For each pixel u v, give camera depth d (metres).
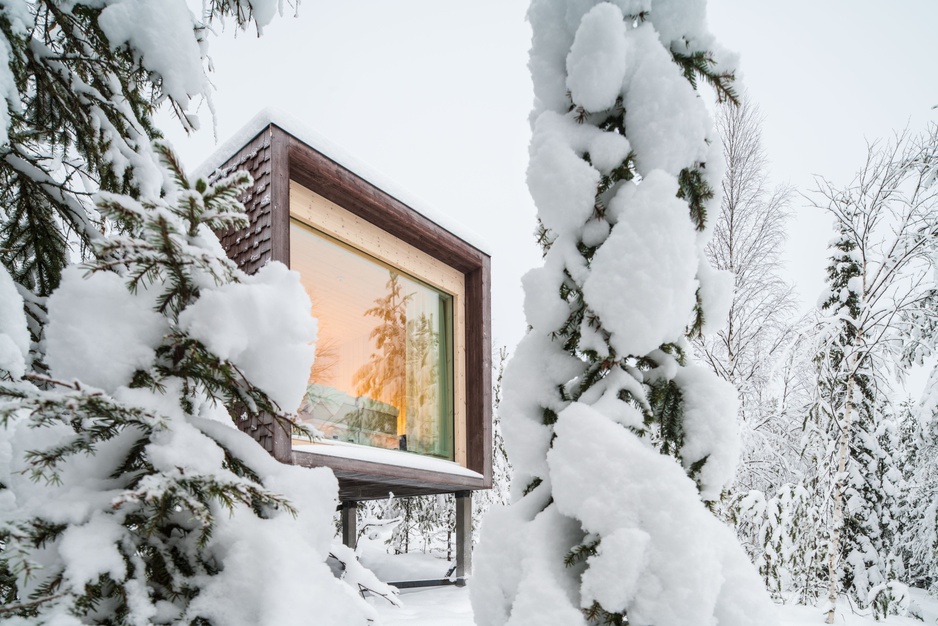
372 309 6.99
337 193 6.41
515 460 2.06
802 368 10.91
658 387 2.05
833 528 8.56
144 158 2.65
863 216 9.45
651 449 1.85
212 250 1.73
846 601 11.17
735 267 11.82
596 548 1.67
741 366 11.55
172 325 1.67
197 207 1.61
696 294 2.16
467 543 8.02
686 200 2.09
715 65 2.19
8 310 1.82
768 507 9.05
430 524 11.02
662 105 1.99
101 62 2.64
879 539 11.80
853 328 9.60
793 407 11.57
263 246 5.36
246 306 1.62
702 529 1.63
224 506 1.55
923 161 8.97
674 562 1.59
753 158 12.41
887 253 9.19
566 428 1.81
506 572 1.82
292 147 5.74
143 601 1.34
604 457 1.72
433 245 7.63
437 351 7.82
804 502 8.85
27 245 2.93
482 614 1.84
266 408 1.74
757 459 11.03
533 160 2.06
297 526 1.61
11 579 1.40
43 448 1.49
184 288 1.66
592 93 1.98
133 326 1.61
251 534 1.52
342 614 1.50
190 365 1.67
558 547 1.80
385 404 6.91
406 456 6.89
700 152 2.10
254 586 1.45
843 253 10.58
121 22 2.47
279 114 5.65
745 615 1.71
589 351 2.02
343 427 6.35
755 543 9.60
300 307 1.73
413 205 7.16
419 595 7.37
